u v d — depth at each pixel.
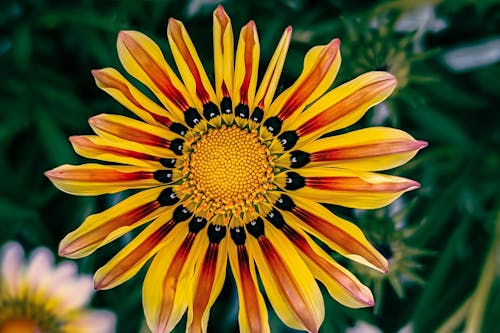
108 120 0.23
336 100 0.23
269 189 0.24
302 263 0.23
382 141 0.23
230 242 0.24
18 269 0.26
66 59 0.30
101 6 0.29
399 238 0.25
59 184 0.23
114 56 0.27
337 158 0.23
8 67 0.29
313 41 0.27
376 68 0.25
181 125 0.24
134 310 0.29
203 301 0.24
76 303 0.26
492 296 0.28
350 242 0.23
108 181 0.23
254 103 0.24
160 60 0.23
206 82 0.24
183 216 0.24
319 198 0.24
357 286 0.23
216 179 0.24
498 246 0.27
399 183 0.22
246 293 0.24
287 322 0.23
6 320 0.26
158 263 0.24
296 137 0.24
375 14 0.27
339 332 0.28
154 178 0.24
